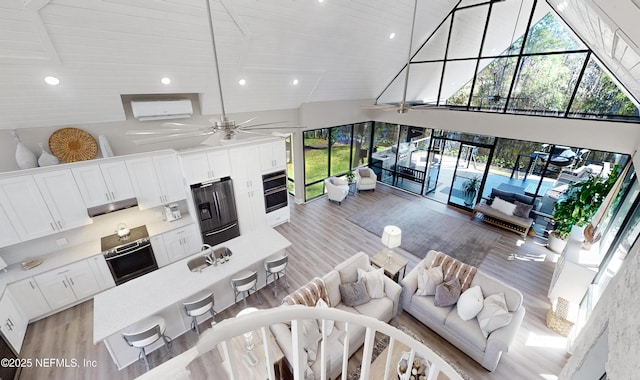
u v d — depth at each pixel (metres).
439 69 6.07
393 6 4.06
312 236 5.80
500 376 3.05
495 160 6.05
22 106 3.18
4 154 3.47
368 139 8.48
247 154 5.21
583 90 4.50
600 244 3.97
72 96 3.34
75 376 3.08
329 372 2.80
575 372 1.61
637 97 3.22
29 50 2.60
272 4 3.18
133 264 4.34
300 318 0.81
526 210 5.64
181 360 0.53
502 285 3.33
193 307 3.23
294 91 5.51
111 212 4.41
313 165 7.26
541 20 4.62
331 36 4.17
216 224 5.10
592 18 1.85
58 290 3.82
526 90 5.11
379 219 6.45
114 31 2.77
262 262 4.28
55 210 3.76
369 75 6.12
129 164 4.24
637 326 1.01
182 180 4.84
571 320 3.40
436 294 3.50
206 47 3.43
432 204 7.18
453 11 5.11
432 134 6.97
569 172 5.09
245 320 0.66
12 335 3.25
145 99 4.23
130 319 2.87
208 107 4.74
